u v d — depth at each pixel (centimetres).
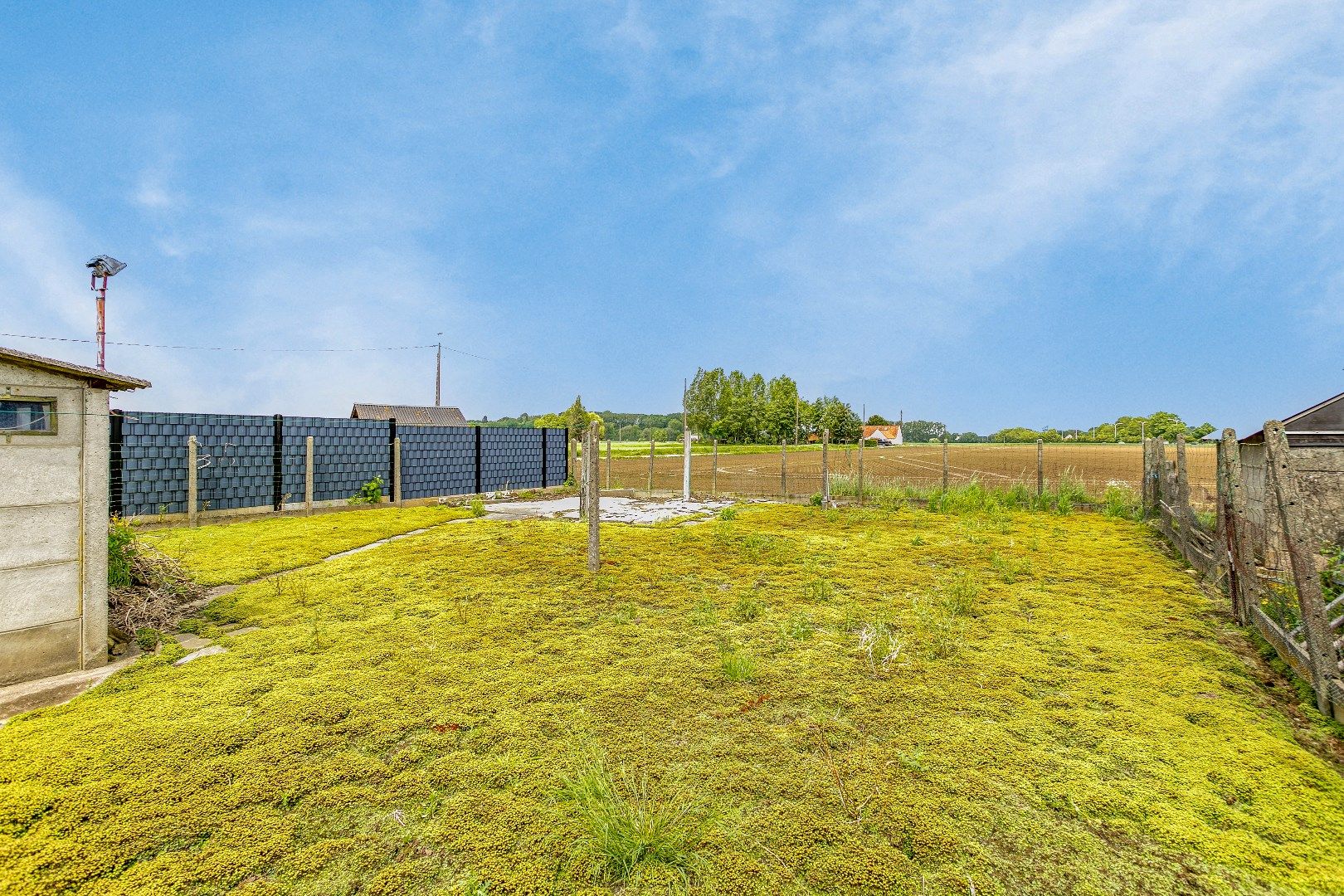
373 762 256
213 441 1048
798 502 1241
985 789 235
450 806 225
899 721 290
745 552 700
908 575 587
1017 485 1147
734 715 297
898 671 351
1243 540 428
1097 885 187
